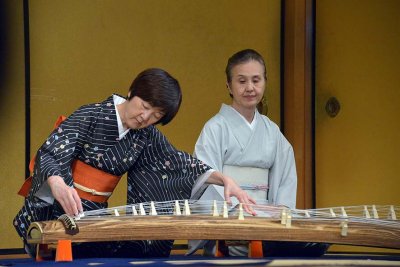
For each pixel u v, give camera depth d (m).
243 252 11.20
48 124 14.86
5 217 14.52
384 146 16.45
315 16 16.44
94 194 9.98
